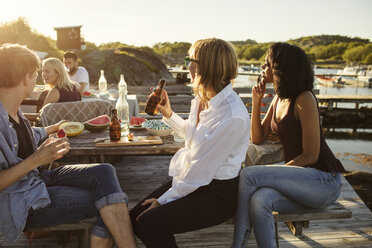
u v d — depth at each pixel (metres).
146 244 1.51
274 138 2.32
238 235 1.58
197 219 1.48
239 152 1.51
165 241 1.49
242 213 1.58
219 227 2.41
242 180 1.58
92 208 1.58
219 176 1.52
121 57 20.06
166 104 1.86
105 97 4.77
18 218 1.44
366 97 11.39
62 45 37.22
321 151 1.70
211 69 1.46
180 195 1.53
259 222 1.53
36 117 2.81
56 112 2.70
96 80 18.17
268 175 1.57
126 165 3.66
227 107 1.44
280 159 2.23
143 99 5.47
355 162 6.12
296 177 1.60
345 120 10.95
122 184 3.12
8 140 1.42
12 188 1.42
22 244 2.14
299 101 1.69
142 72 19.50
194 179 1.49
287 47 1.71
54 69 2.99
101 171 1.61
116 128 2.17
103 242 1.51
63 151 1.40
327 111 11.14
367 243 2.24
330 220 2.57
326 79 32.47
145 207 1.62
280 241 2.25
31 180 1.49
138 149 2.08
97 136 2.35
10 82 1.44
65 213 1.55
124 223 1.49
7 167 1.38
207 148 1.45
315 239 2.29
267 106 5.87
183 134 1.94
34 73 1.50
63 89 3.04
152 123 2.53
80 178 1.62
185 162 1.58
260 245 1.54
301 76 1.67
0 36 34.16
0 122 1.39
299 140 1.76
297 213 1.67
